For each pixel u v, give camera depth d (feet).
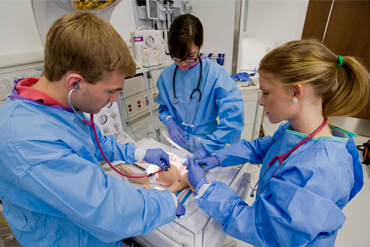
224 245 4.12
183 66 3.57
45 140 1.51
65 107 1.86
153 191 2.11
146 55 4.42
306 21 9.13
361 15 8.00
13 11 3.50
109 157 3.11
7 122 1.49
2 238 3.63
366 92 1.74
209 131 4.38
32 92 1.68
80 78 1.57
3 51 3.49
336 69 1.75
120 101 4.33
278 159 2.10
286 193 1.67
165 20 6.09
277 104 1.90
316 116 1.87
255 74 8.37
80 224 1.76
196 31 3.07
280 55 1.76
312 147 1.80
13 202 1.69
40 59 3.70
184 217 2.60
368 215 4.99
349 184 1.75
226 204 2.13
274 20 9.63
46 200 1.51
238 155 3.04
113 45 1.56
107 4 3.36
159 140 4.95
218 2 6.11
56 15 3.20
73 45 1.44
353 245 4.34
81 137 1.99
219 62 6.81
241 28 6.44
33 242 2.01
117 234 1.72
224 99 3.73
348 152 1.89
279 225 1.64
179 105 4.18
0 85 3.22
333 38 8.81
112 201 1.66
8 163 1.44
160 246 2.46
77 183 1.53
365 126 8.81
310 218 1.52
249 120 6.60
